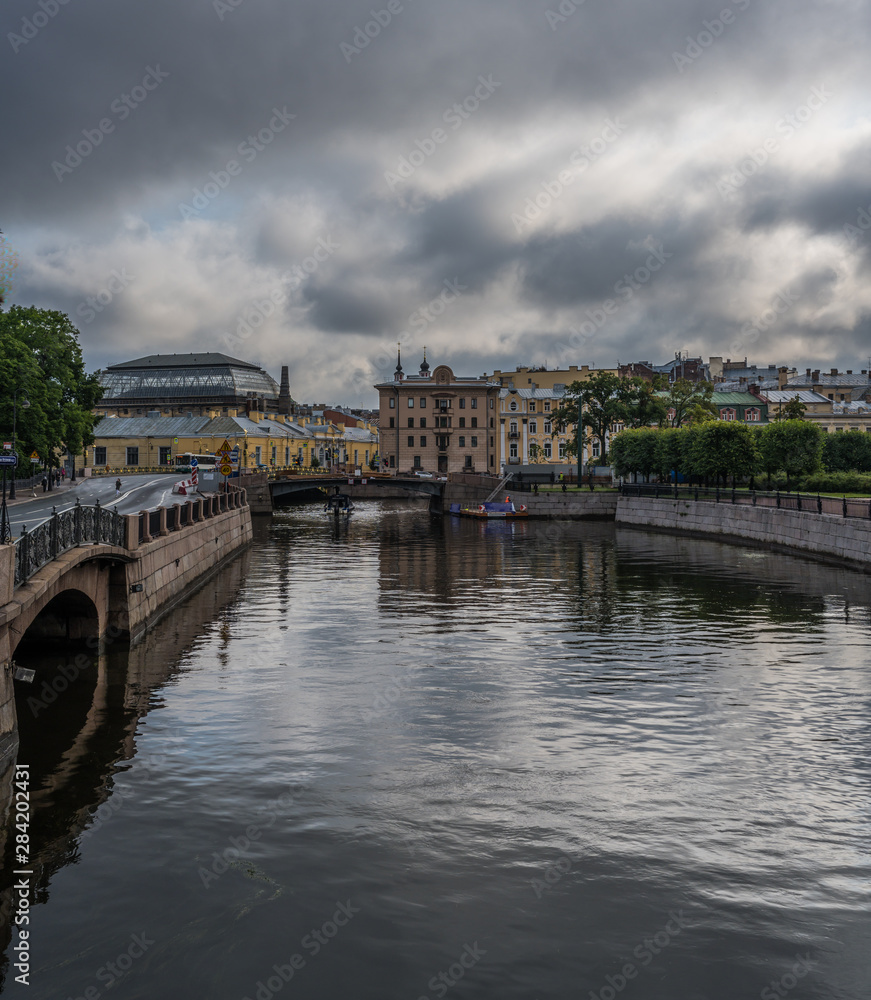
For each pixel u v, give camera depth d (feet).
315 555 176.24
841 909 36.73
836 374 525.34
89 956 33.63
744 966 32.96
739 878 39.24
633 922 35.78
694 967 32.94
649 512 246.68
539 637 90.53
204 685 70.54
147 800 47.29
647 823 44.78
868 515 143.43
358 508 368.07
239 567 153.69
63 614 77.87
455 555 175.63
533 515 280.10
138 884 38.63
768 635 91.25
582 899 37.50
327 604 111.75
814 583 128.77
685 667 77.30
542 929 35.27
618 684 71.51
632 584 130.41
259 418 507.71
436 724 60.85
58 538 62.49
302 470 423.23
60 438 237.66
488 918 36.14
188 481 237.45
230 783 49.85
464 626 96.68
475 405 446.19
